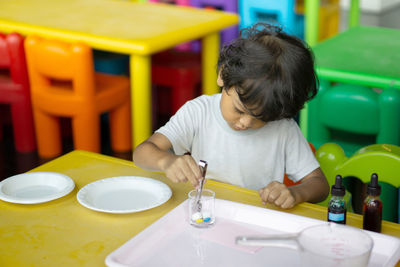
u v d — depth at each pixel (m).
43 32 2.62
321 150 1.50
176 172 1.19
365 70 2.37
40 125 2.80
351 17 3.29
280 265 0.97
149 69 2.49
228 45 1.26
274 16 3.54
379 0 5.74
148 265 0.96
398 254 0.96
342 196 1.07
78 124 2.69
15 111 2.86
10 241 1.04
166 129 1.45
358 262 0.79
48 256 0.99
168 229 1.08
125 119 2.91
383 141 2.22
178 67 3.07
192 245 1.03
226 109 1.27
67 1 3.19
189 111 1.48
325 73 2.37
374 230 1.08
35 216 1.13
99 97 2.69
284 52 1.15
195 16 2.91
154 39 2.45
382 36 2.93
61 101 2.66
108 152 2.96
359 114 2.22
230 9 3.56
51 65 2.59
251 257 0.99
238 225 1.11
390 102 2.15
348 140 2.39
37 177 1.30
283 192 1.19
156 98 3.34
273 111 1.14
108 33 2.55
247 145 1.45
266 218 1.12
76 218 1.13
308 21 2.88
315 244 0.85
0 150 2.97
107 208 1.18
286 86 1.13
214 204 1.12
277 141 1.45
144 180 1.28
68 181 1.27
